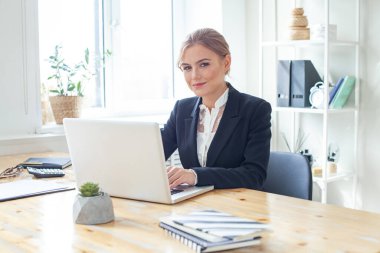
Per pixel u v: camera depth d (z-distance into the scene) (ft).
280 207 4.39
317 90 9.91
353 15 10.07
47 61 9.39
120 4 10.98
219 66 5.76
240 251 3.22
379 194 9.96
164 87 12.09
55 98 9.09
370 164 10.05
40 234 3.67
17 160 7.30
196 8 11.91
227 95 6.05
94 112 10.57
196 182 5.11
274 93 11.51
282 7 11.26
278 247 3.29
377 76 9.80
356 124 10.05
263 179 5.65
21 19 8.52
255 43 11.81
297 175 6.09
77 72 9.96
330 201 10.78
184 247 3.32
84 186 4.03
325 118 9.39
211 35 5.71
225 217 3.64
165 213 4.24
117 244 3.41
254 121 5.87
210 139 5.98
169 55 12.10
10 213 4.30
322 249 3.24
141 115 11.43
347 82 9.78
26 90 8.67
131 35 11.27
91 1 10.45
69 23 10.03
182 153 6.19
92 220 3.91
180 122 6.29
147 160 4.50
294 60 10.21
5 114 8.42
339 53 10.37
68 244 3.43
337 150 10.39
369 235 3.53
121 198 4.81
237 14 11.71
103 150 4.74
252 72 11.93
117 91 11.02
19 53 8.53
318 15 10.64
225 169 5.39
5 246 3.40
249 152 5.74
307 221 3.91
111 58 10.85
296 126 11.22
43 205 4.58
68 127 4.90
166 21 11.94
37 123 8.86
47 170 6.22
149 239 3.51
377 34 9.75
